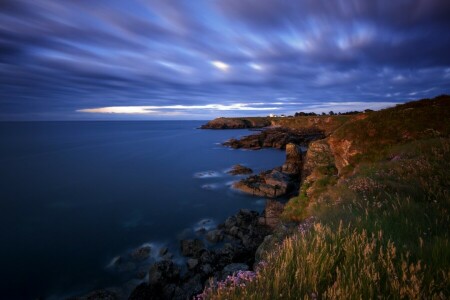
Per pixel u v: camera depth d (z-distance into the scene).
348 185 9.55
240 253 20.25
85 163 66.06
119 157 75.56
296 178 45.00
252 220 26.06
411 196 6.60
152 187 43.72
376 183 8.11
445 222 4.61
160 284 17.22
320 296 2.67
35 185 45.44
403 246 3.50
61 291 18.17
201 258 19.59
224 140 125.06
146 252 22.05
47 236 26.19
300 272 3.01
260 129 185.12
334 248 3.50
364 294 2.57
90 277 19.47
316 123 133.75
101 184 46.00
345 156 20.95
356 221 4.96
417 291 2.39
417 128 17.92
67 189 42.91
